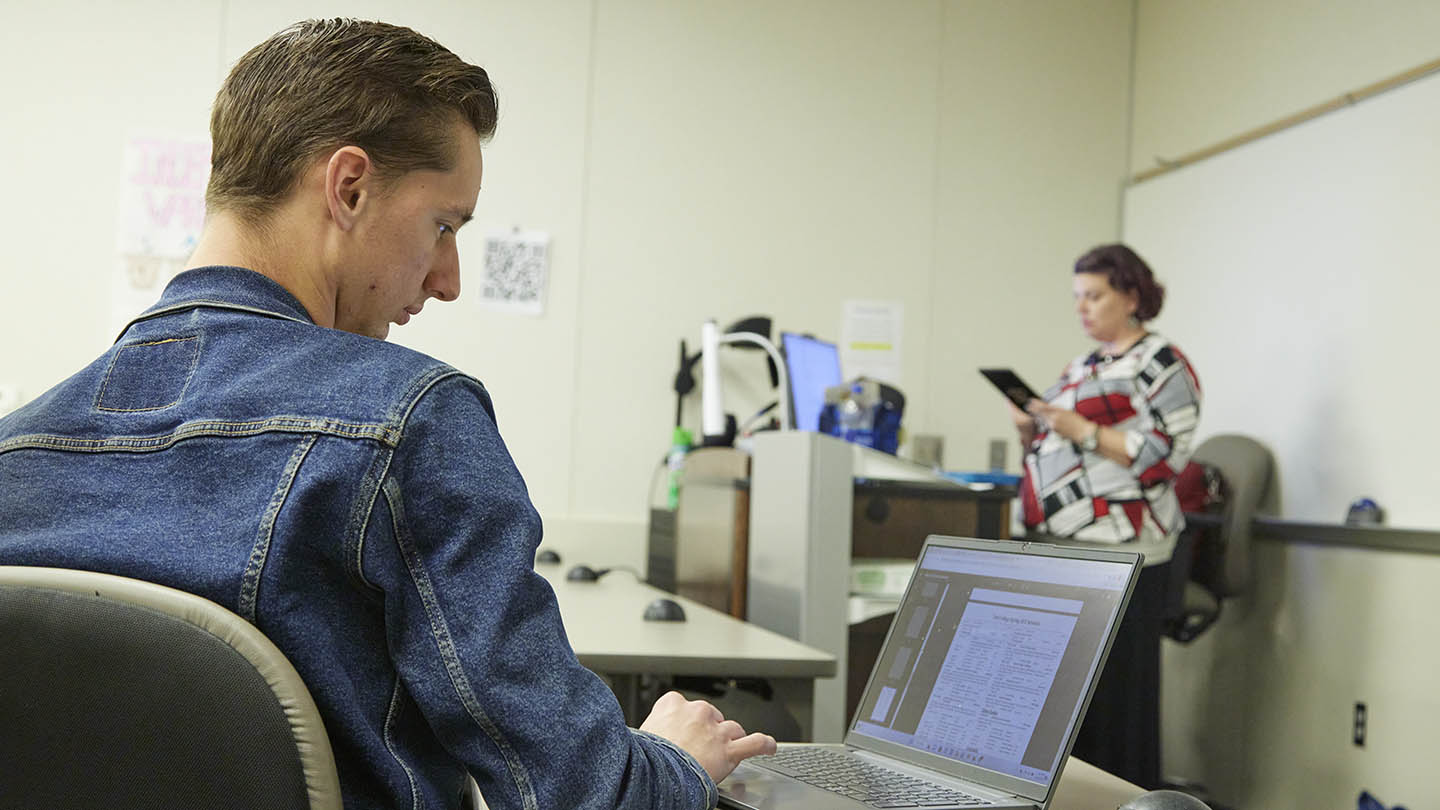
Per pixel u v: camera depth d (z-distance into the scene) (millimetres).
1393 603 3020
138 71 3777
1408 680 2959
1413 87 3061
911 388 4184
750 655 1535
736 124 4105
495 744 695
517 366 3928
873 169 4195
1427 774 2891
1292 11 3586
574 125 3994
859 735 1120
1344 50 3363
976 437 4223
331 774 642
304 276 796
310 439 701
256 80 798
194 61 3807
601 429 3969
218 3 3818
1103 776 1055
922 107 4242
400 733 729
